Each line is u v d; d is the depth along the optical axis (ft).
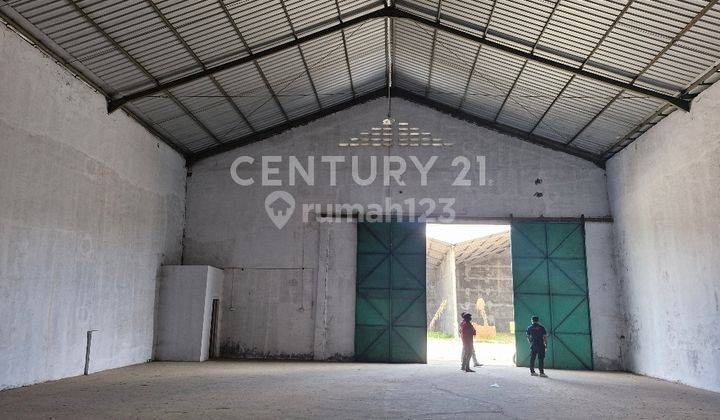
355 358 53.52
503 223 55.52
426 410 26.09
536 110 50.85
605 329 52.31
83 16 31.81
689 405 29.35
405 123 58.39
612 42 36.27
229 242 56.13
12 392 29.35
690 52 33.96
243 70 44.68
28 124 32.04
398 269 55.26
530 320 53.36
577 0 33.47
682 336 40.14
